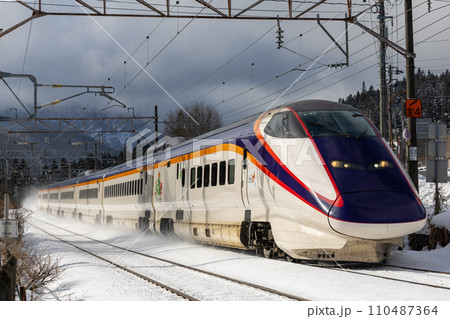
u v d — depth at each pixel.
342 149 11.91
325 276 10.70
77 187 43.16
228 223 15.55
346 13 16.48
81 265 15.23
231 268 12.93
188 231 18.84
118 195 29.73
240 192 14.63
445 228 15.03
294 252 12.38
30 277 12.30
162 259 15.62
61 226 40.97
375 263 12.62
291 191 12.23
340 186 11.32
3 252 13.55
